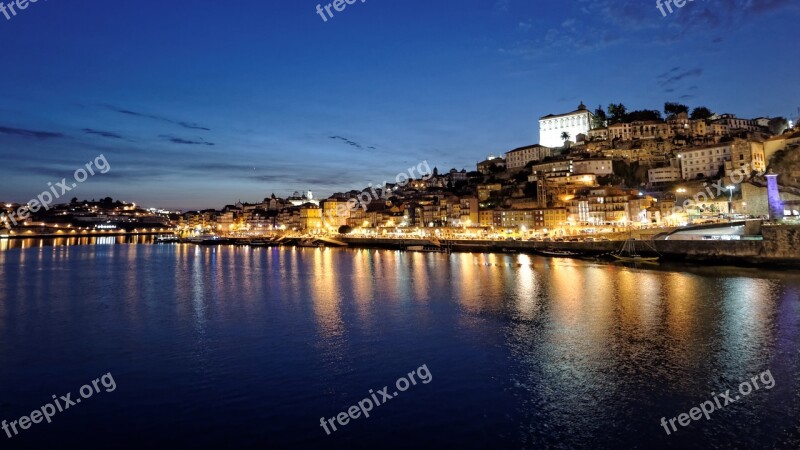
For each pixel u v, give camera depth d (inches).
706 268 3742.6
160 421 1094.4
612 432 1032.2
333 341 1731.1
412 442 995.9
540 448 970.1
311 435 1027.3
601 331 1824.6
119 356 1567.4
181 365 1471.5
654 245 4439.0
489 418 1099.9
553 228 6727.4
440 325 1957.4
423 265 4532.5
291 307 2378.2
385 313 2209.6
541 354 1552.7
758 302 2310.5
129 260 5580.7
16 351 1636.3
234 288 3085.6
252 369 1430.9
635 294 2600.9
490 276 3521.2
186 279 3614.7
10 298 2706.7
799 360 1460.4
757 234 3996.1
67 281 3501.5
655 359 1488.7
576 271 3752.5
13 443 1006.4
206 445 987.9
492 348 1621.6
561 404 1170.6
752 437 1006.4
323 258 5733.3
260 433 1035.9
